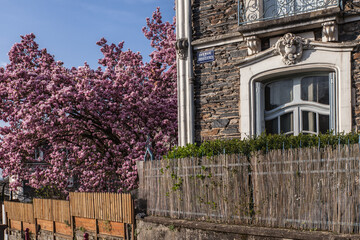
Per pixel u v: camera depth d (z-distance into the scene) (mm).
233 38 8375
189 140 8664
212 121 8547
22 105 10562
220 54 8555
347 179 5031
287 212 5543
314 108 7707
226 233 6047
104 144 11523
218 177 6352
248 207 5941
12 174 11805
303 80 7863
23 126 10320
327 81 7621
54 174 11320
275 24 7668
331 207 5152
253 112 8086
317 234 5086
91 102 10805
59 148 11633
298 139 5766
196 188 6676
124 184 10695
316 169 5293
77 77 11555
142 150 10930
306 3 7816
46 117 10531
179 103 8820
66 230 9266
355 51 7191
